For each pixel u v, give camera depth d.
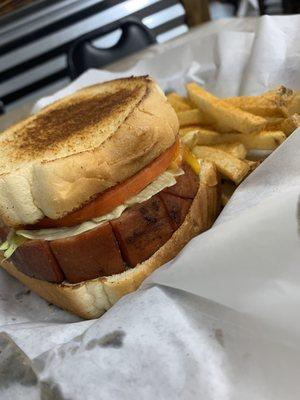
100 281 0.18
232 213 0.16
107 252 0.17
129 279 0.18
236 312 0.14
